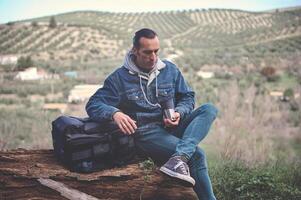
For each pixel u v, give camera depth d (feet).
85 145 14.51
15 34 358.02
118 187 14.74
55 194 14.24
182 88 15.89
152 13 458.09
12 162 15.20
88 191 14.48
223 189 21.12
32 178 14.20
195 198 15.33
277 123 87.81
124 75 15.25
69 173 14.55
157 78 15.31
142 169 15.01
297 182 24.06
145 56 14.89
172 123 14.96
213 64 252.62
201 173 14.90
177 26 411.95
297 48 283.79
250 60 258.57
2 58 268.21
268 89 170.81
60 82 199.72
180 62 250.37
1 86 189.78
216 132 47.93
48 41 341.00
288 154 40.88
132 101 15.11
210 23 422.00
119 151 14.90
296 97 146.10
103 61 268.41
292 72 212.02
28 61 242.78
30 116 80.69
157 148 15.05
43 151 16.37
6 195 14.08
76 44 330.13
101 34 356.79
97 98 15.21
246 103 89.61
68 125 14.38
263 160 31.32
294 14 404.57
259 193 20.15
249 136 46.88
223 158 27.99
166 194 15.25
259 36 348.59
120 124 14.19
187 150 14.32
